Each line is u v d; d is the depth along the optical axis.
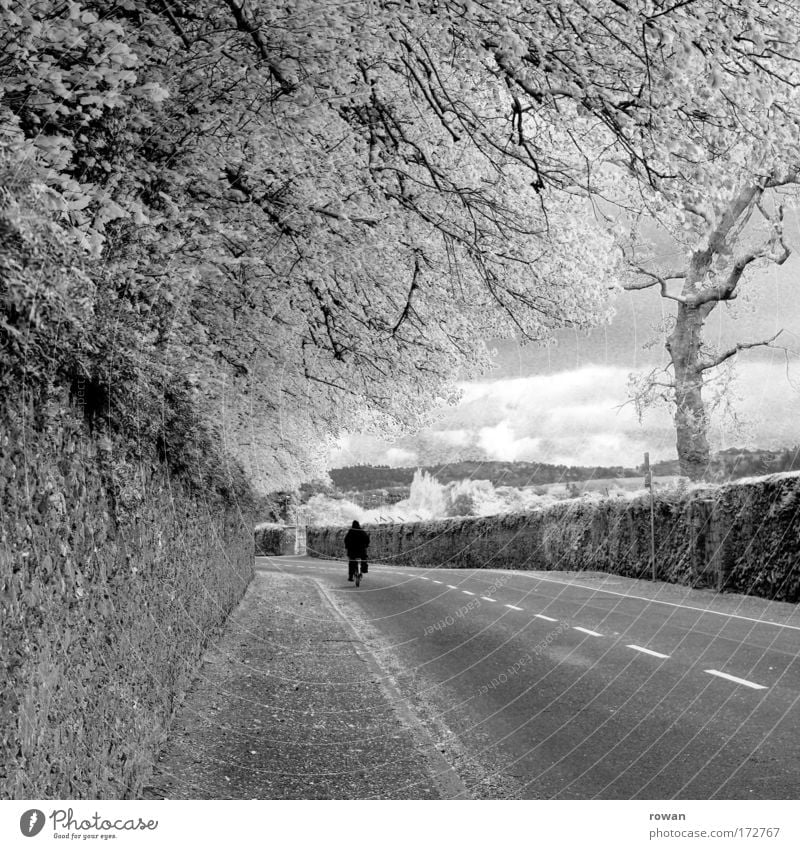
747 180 8.07
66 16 4.20
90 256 3.46
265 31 6.26
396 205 9.59
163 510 5.17
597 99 7.34
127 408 3.85
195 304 8.43
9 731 2.23
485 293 10.93
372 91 8.23
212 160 7.07
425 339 11.90
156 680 4.71
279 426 14.28
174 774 4.38
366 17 6.68
